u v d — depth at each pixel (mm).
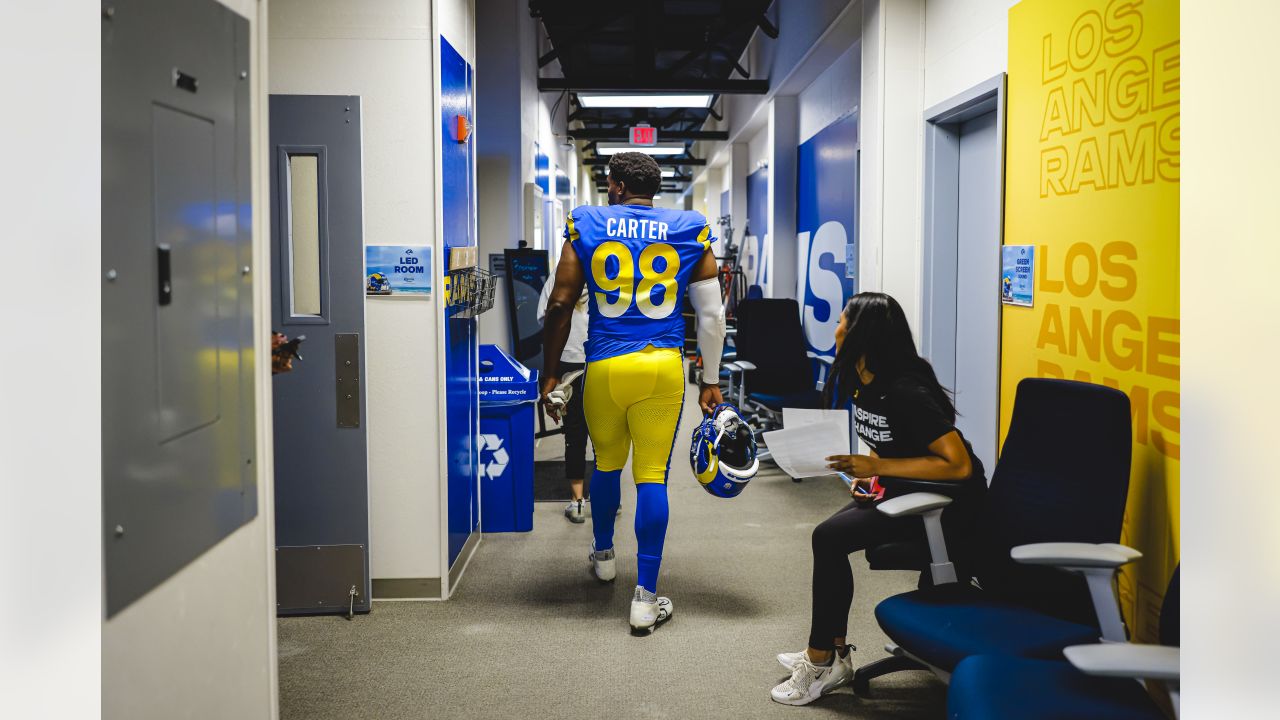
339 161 3109
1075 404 2133
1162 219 2248
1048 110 2910
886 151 4270
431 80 3225
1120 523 1978
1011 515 2230
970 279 3988
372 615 3225
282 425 3197
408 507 3357
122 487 1034
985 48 3492
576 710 2480
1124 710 1556
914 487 2412
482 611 3254
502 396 4215
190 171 1198
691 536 4211
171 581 1172
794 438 2568
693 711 2473
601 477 3398
